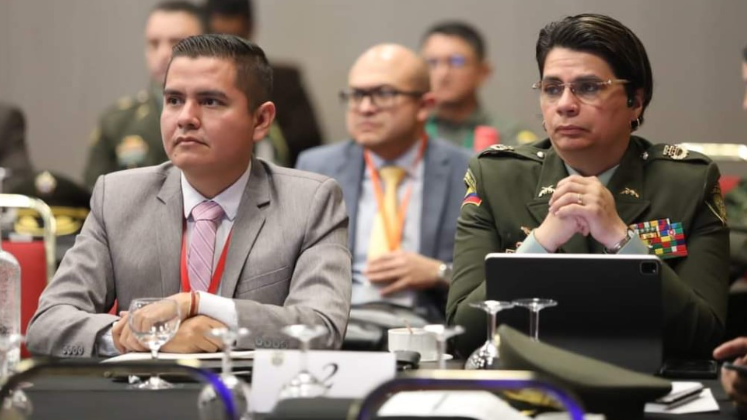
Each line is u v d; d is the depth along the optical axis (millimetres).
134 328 6312
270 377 5613
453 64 15641
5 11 19188
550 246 6992
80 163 19109
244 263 7680
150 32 14727
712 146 11383
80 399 5758
